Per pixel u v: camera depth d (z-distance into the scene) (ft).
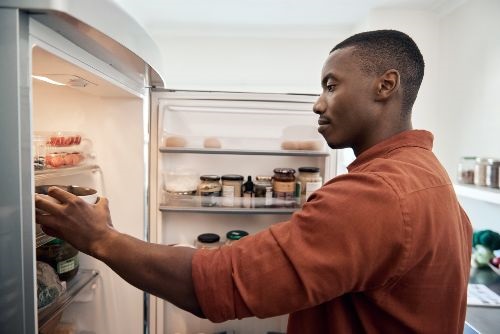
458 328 1.63
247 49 6.20
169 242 5.39
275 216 5.51
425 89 5.61
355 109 1.77
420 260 1.42
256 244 1.46
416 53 1.81
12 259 1.31
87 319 3.40
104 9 1.51
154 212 4.64
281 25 6.01
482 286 4.19
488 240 4.61
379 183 1.41
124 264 1.50
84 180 3.33
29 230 1.33
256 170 5.43
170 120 5.07
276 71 6.23
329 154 4.89
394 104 1.78
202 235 5.03
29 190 1.33
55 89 3.20
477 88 4.69
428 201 1.45
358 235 1.33
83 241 1.55
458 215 1.66
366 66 1.73
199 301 1.41
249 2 5.19
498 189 3.92
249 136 5.24
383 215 1.34
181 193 4.81
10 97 1.25
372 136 1.82
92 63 1.93
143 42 2.01
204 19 5.78
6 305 1.33
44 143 2.52
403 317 1.49
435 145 5.65
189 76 6.20
